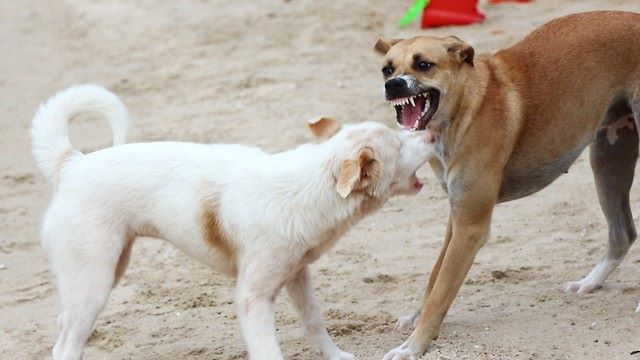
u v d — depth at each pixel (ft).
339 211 32.94
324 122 34.32
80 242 33.81
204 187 34.01
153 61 76.28
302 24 79.71
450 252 34.83
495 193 35.12
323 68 69.15
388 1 83.92
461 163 35.01
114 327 39.65
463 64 35.19
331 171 32.65
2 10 99.71
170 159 34.63
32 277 45.68
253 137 58.54
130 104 67.41
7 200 54.75
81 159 35.06
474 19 74.23
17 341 39.40
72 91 36.01
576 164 51.93
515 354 33.63
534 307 37.58
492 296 39.09
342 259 44.52
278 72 69.31
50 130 35.45
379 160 32.48
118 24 88.07
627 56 36.60
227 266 34.53
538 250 43.37
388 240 46.16
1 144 63.57
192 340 38.11
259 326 32.96
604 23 37.01
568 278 40.29
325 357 34.83
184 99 66.90
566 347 33.81
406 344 34.40
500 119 35.17
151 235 35.24
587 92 36.40
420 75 34.94
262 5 86.99
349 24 78.23
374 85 64.85
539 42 37.06
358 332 37.47
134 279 44.24
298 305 34.73
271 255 32.99
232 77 69.51
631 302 36.91
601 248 42.80
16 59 82.17
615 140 38.24
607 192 38.68
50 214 34.42
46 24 92.68
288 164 33.32
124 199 34.32
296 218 32.76
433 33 72.95
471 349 34.30
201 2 91.25
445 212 48.57
